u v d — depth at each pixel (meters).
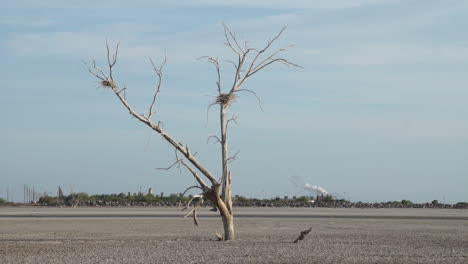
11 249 43.78
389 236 54.81
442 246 46.25
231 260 37.94
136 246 45.66
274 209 125.19
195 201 49.62
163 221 77.25
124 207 133.75
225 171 48.12
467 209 139.12
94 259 38.41
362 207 147.12
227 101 46.62
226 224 49.84
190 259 38.31
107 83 43.50
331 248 44.50
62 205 142.12
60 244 47.31
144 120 44.53
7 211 109.31
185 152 45.56
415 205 150.12
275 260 38.00
